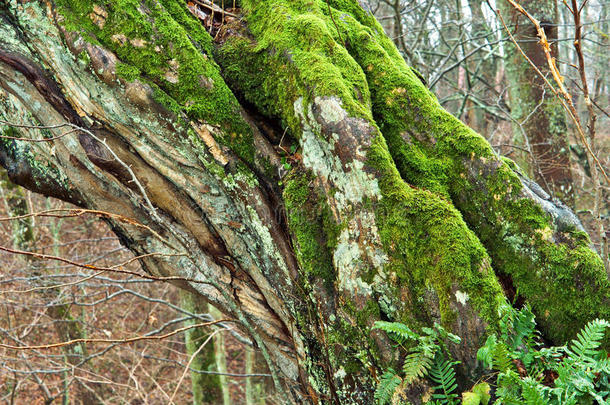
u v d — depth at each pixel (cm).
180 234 300
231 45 288
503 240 255
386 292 241
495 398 219
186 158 271
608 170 768
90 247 1014
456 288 223
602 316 238
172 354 1080
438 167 263
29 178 324
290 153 273
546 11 569
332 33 284
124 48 259
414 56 748
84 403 852
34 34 268
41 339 1010
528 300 251
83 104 273
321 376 278
